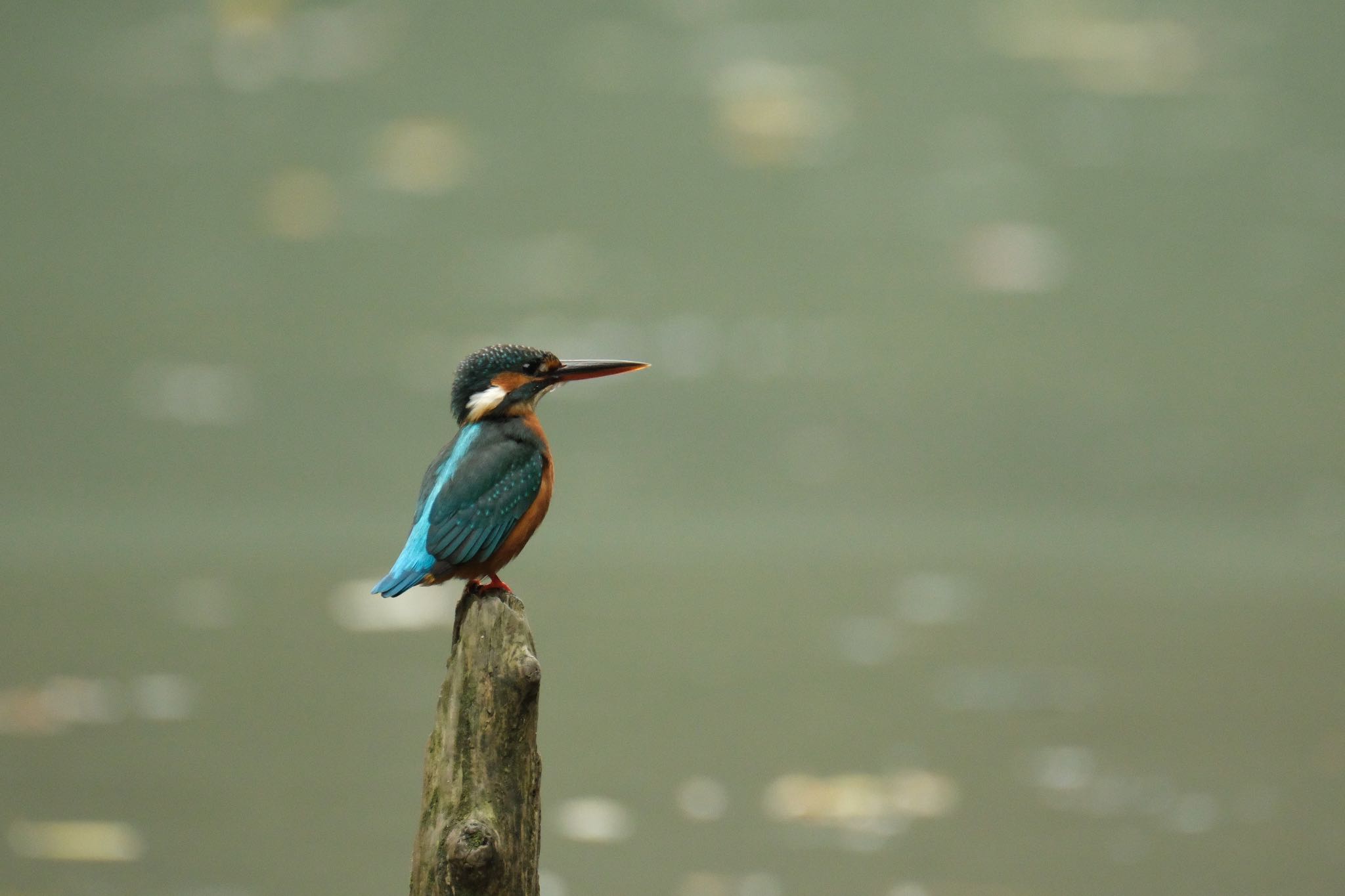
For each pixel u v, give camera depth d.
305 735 19.03
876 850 15.42
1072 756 18.33
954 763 17.98
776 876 14.37
